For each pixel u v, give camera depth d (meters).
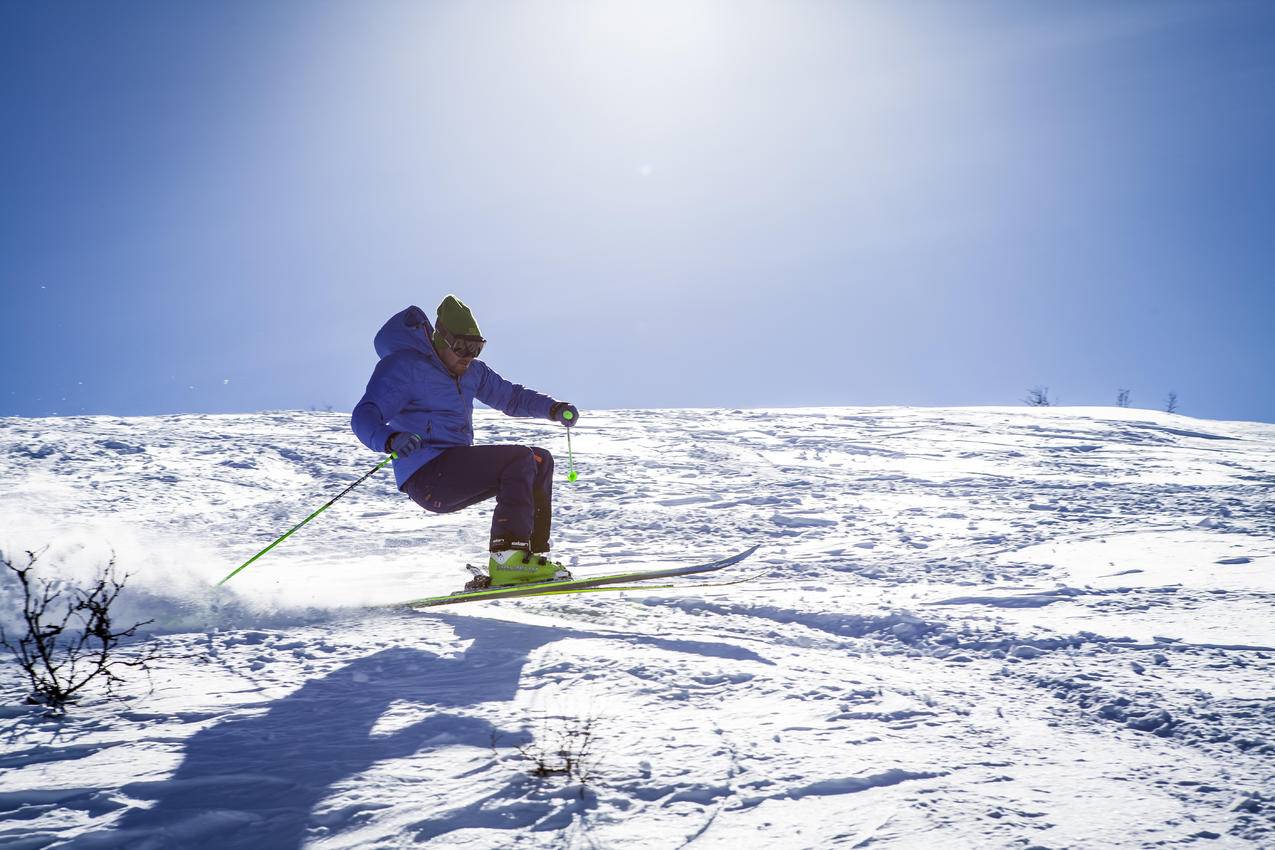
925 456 15.40
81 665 2.92
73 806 1.75
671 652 3.10
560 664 2.87
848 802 1.76
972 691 2.65
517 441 16.22
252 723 2.26
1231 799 1.78
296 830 1.64
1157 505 8.88
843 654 3.22
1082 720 2.37
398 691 2.58
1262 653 3.08
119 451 13.14
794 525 8.09
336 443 15.11
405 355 4.30
